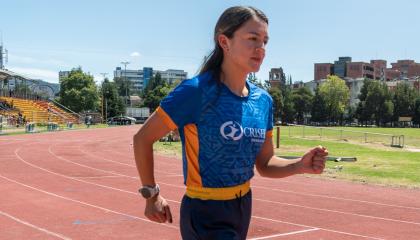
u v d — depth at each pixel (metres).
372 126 112.81
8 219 8.86
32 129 44.97
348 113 118.12
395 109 109.56
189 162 2.53
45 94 94.00
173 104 2.45
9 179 14.12
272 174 2.92
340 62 177.38
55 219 8.90
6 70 62.34
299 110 117.50
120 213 9.46
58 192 11.92
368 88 111.06
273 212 9.84
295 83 178.75
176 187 13.20
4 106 57.50
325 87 114.50
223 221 2.51
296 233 8.11
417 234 8.18
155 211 2.66
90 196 11.40
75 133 45.19
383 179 15.47
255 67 2.55
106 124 80.94
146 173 2.60
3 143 29.38
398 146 32.81
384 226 8.75
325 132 55.09
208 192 2.50
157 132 2.52
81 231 8.03
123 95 143.88
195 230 2.53
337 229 8.45
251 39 2.50
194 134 2.48
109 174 15.74
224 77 2.58
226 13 2.56
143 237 7.68
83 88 86.62
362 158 23.03
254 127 2.58
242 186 2.57
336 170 17.72
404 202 11.31
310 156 2.77
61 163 18.88
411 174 16.84
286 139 38.47
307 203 10.95
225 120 2.46
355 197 11.93
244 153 2.53
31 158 20.64
